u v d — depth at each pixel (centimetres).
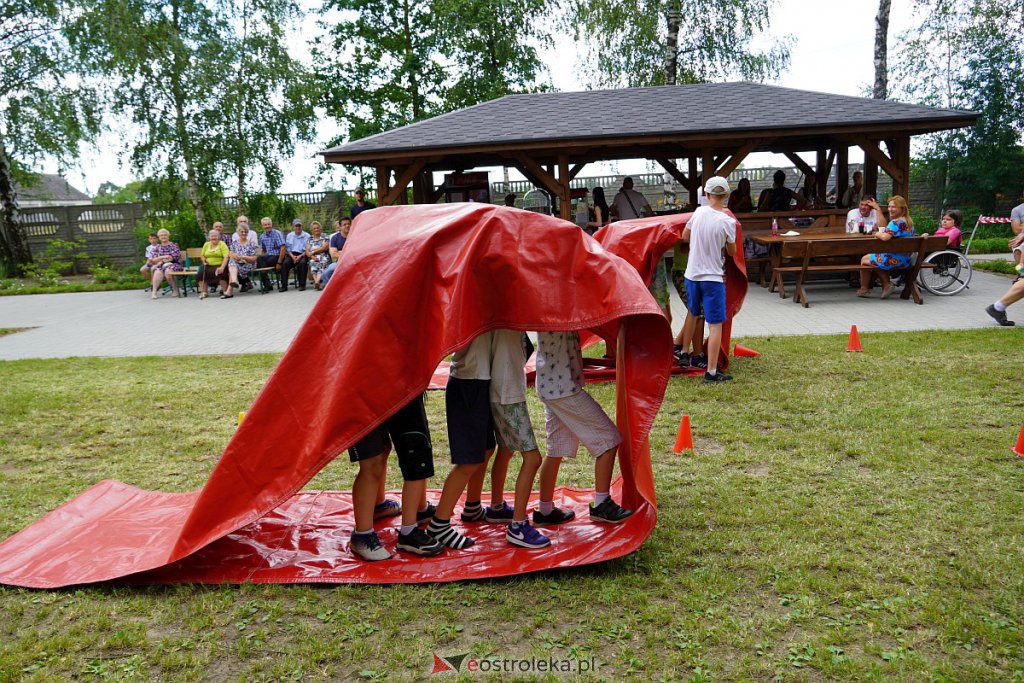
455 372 371
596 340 785
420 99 2800
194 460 537
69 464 529
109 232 2598
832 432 547
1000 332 871
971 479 449
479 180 1702
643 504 396
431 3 2656
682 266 807
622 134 1385
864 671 267
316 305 360
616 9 2327
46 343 1122
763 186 2598
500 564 354
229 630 309
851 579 334
